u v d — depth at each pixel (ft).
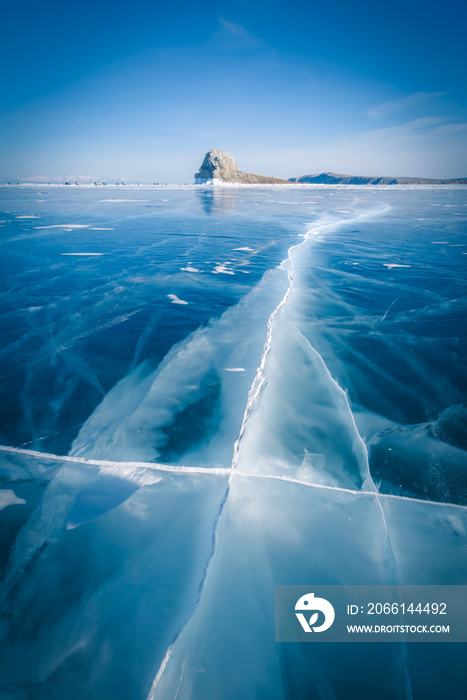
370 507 5.54
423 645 3.85
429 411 8.23
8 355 10.79
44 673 3.53
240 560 4.61
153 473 6.22
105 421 7.70
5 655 3.69
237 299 16.11
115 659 3.60
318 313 14.56
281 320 13.51
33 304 15.39
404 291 17.52
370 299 16.33
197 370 9.84
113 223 42.65
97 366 10.13
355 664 3.67
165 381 9.25
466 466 6.48
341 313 14.53
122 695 3.33
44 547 4.80
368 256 25.40
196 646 3.69
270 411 7.94
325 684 3.53
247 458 6.52
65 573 4.47
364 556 4.73
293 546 4.83
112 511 5.39
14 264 22.45
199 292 17.13
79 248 27.63
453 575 4.52
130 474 6.19
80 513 5.34
